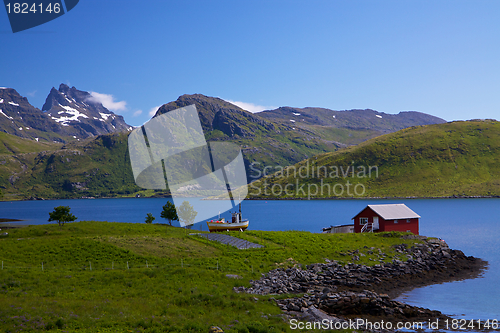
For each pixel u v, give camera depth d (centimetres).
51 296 3219
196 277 4172
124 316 2780
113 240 5444
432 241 6825
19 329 2339
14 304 2802
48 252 4759
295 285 4450
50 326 2436
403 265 5644
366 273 5306
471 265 6288
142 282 3878
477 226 13575
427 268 5809
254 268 4831
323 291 4262
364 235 7031
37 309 2739
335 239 6656
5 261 4309
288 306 3575
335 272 5153
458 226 13638
